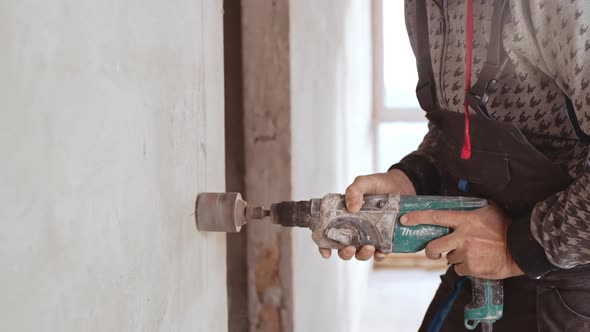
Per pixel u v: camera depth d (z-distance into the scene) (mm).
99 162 698
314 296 2309
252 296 1899
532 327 1328
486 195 1329
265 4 1799
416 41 1410
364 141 4320
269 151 1839
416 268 4895
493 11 1150
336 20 2877
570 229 1104
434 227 1234
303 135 2043
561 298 1271
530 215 1192
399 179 1466
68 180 627
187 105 1028
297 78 1915
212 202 1077
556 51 1055
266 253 1878
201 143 1115
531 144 1212
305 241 2109
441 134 1512
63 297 623
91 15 671
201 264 1119
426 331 1563
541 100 1173
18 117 542
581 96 1021
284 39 1803
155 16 871
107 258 725
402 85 5258
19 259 546
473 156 1283
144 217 842
